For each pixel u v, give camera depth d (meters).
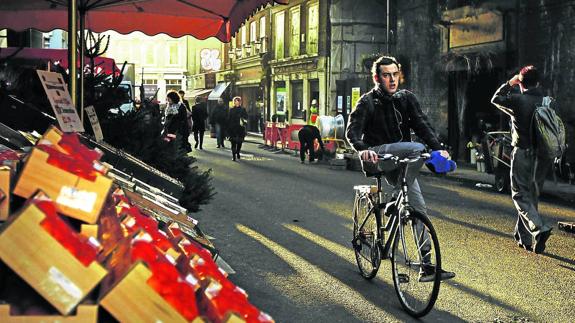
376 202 6.14
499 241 8.53
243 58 47.09
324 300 5.83
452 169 5.38
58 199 1.78
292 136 26.47
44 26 10.30
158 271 1.61
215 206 11.48
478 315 5.44
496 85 19.89
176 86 67.19
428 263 5.14
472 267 7.09
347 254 7.74
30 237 1.51
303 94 36.50
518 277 6.69
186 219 3.65
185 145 16.12
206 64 55.03
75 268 1.53
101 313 1.59
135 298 1.55
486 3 19.72
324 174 17.72
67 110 5.48
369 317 5.36
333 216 10.51
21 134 3.59
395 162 5.38
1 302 1.55
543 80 17.22
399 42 24.92
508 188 13.85
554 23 16.83
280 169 19.19
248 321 1.82
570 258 7.55
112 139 7.51
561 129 7.75
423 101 23.31
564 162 15.89
